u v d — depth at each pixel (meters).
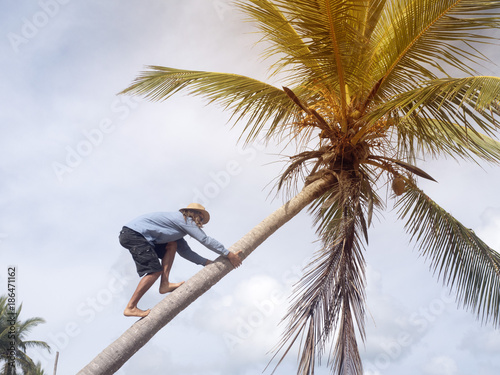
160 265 5.06
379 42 6.20
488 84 5.25
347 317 5.98
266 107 6.62
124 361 4.67
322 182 6.28
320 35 5.84
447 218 7.48
